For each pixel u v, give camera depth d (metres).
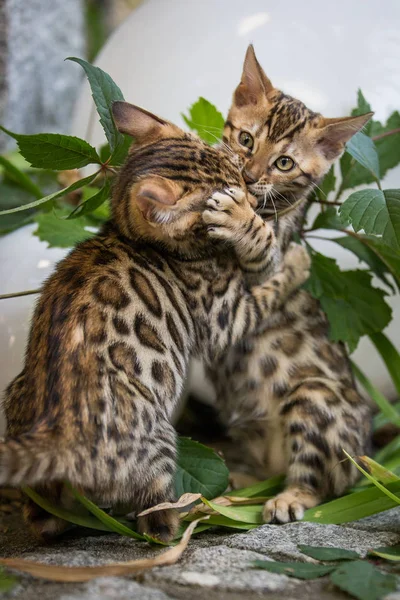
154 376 1.04
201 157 1.08
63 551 1.02
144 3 1.30
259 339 1.15
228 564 0.98
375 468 1.07
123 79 1.26
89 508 1.02
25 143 1.07
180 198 1.04
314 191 1.19
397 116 1.20
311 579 0.97
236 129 1.17
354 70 1.22
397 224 1.06
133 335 1.04
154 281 1.07
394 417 1.18
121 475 1.01
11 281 1.19
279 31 1.22
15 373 1.17
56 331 1.03
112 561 0.99
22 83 1.51
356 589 0.95
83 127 1.30
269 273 1.11
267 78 1.18
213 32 1.23
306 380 1.14
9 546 1.05
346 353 1.18
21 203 1.26
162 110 1.24
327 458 1.12
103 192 1.11
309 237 1.19
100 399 1.01
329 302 1.16
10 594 0.95
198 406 1.25
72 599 0.94
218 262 1.09
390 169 1.20
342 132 1.15
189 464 1.09
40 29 1.54
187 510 1.08
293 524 1.05
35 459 0.99
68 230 1.18
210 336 1.09
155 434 1.03
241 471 1.17
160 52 1.25
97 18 1.85
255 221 1.08
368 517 1.07
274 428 1.15
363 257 1.18
